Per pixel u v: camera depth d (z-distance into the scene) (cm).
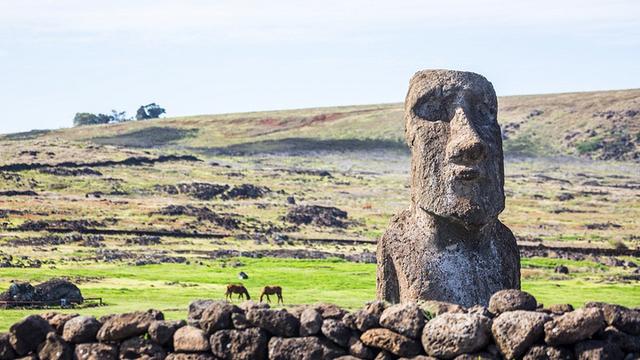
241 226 15900
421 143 2777
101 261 11169
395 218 2880
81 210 16238
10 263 10606
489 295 2733
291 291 8262
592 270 10794
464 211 2698
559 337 2100
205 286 8725
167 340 2361
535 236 15775
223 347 2311
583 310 2100
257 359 2291
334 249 13500
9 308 6253
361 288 8656
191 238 14250
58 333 2448
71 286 6600
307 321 2280
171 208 16775
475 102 2798
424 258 2761
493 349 2167
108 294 7612
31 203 16688
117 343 2392
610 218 18825
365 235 15875
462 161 2698
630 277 9906
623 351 2120
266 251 12812
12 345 2445
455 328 2172
